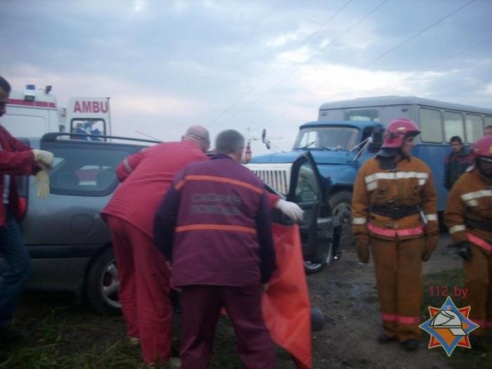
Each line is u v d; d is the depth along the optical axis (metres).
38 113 11.74
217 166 3.50
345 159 9.77
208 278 3.23
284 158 9.23
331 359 4.57
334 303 6.10
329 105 13.93
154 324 3.83
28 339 4.28
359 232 4.89
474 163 4.75
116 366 3.83
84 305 5.09
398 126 4.81
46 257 4.55
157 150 4.12
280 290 3.91
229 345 4.54
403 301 4.77
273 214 4.97
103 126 13.66
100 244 4.78
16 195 4.05
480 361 4.57
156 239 3.55
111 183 5.01
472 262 4.70
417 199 4.80
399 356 4.67
